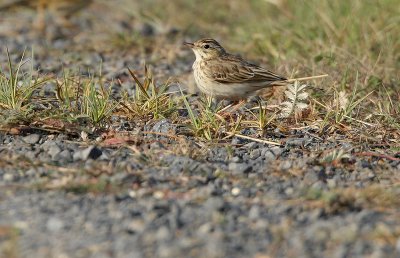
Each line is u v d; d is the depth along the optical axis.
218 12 22.86
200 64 15.18
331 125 13.80
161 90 14.39
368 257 8.74
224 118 13.95
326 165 11.98
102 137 12.87
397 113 14.52
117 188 10.66
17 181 10.94
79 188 10.50
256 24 20.89
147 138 12.91
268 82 14.99
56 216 9.71
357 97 15.46
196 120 13.35
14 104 13.55
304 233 9.31
